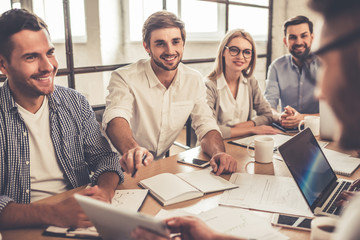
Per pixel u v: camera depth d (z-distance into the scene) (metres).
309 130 1.25
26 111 1.22
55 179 1.29
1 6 1.82
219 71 2.12
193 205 1.02
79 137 1.34
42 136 1.26
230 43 2.05
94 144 1.36
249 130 1.84
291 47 2.45
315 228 0.71
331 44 0.36
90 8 2.70
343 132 0.39
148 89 1.78
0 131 1.17
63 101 1.33
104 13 2.78
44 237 0.87
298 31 2.39
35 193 1.26
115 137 1.44
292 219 0.92
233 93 2.19
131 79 1.76
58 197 1.09
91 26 2.73
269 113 2.17
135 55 3.07
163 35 1.63
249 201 1.04
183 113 1.89
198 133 1.78
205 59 3.01
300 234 0.85
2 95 1.19
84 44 2.70
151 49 1.68
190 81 1.86
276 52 3.84
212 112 2.04
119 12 2.87
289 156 0.99
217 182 1.17
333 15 0.36
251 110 2.25
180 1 2.90
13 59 1.12
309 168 1.06
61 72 1.97
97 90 2.66
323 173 1.13
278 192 1.10
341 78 0.36
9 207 0.94
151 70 1.77
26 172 1.21
